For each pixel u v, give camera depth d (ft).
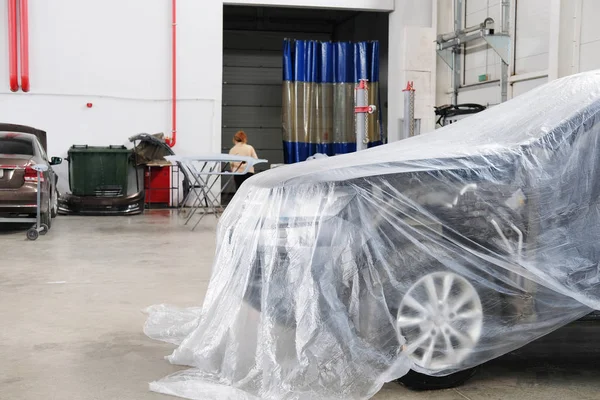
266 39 59.26
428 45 44.88
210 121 42.68
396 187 9.16
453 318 9.15
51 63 40.52
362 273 9.05
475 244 9.17
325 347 9.03
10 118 40.24
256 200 9.88
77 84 40.91
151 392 9.53
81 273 19.17
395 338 9.02
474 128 10.43
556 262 9.27
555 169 9.37
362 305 9.03
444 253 9.13
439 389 9.50
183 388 9.47
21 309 14.78
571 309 9.28
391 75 46.26
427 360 9.11
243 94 59.00
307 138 46.57
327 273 9.09
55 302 15.47
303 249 9.20
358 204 9.12
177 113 42.34
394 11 45.44
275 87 59.52
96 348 11.80
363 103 24.32
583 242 9.37
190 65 42.27
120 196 37.32
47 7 40.27
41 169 26.35
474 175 9.25
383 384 9.61
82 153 36.94
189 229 30.42
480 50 40.86
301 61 46.19
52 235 27.84
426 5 45.47
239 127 59.06
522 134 9.68
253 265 9.59
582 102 9.76
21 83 39.93
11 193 26.50
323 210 9.18
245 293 9.69
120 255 22.58
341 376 9.00
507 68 37.32
